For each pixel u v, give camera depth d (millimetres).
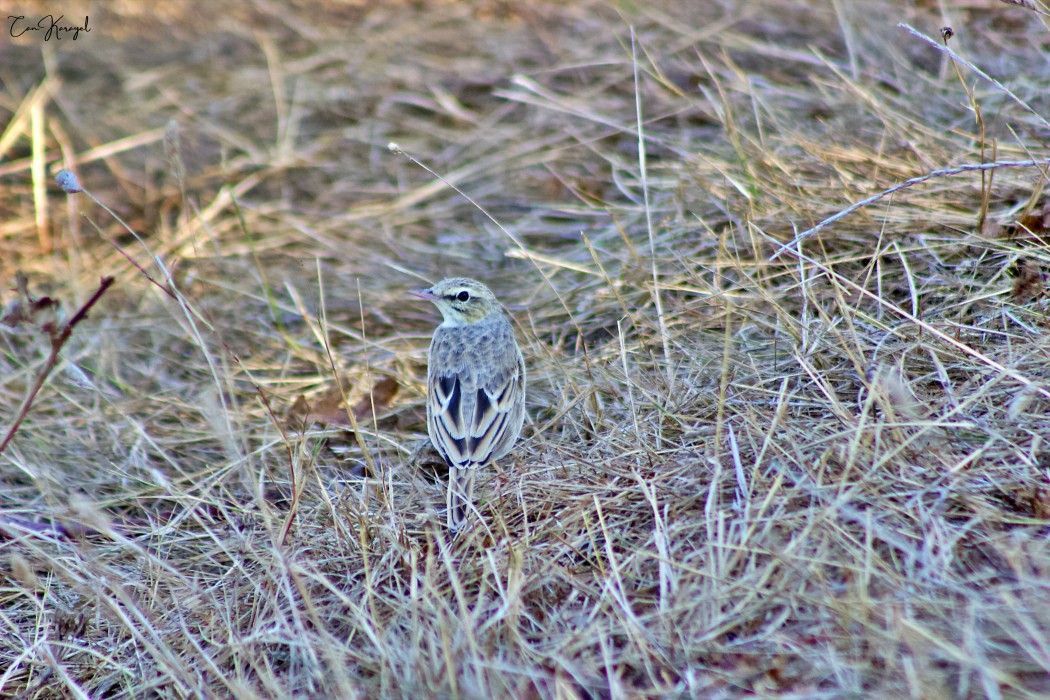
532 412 12430
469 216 17125
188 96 20859
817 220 12758
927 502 8406
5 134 19438
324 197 17969
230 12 24547
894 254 12125
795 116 16422
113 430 12680
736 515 8656
